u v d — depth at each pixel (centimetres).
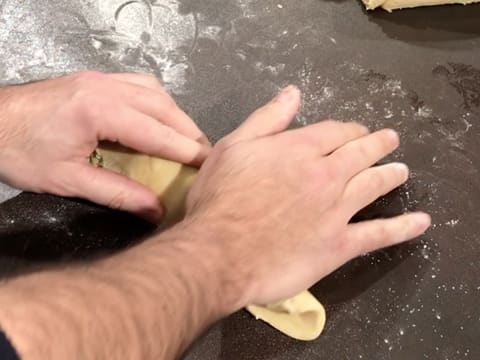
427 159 57
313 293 52
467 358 50
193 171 52
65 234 54
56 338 30
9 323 29
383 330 51
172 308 37
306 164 48
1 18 64
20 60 62
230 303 42
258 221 45
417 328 51
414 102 60
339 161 49
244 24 64
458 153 57
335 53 62
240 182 47
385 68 62
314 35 63
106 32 64
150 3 65
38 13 65
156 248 41
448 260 53
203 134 55
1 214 55
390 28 64
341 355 50
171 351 36
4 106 53
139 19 64
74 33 64
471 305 52
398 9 64
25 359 28
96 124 50
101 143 53
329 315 52
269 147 49
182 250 41
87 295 34
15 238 54
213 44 63
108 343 32
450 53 62
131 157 53
